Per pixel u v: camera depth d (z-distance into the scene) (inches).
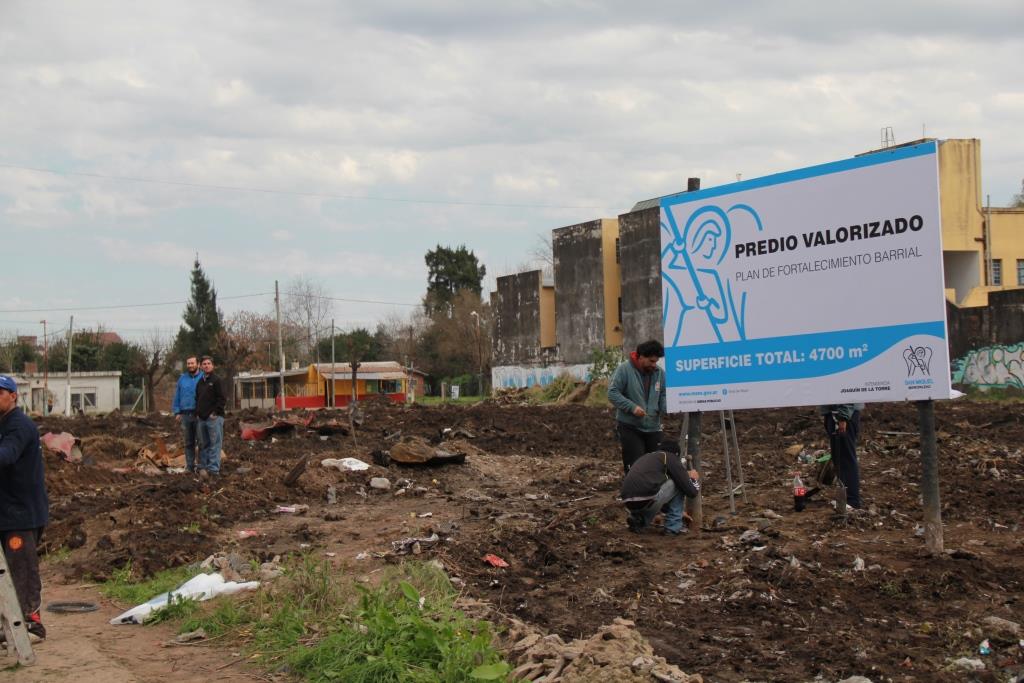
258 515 504.7
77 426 1159.6
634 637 261.9
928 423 357.1
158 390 3137.3
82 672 263.4
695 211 422.9
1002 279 1862.7
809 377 390.0
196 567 385.7
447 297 4106.8
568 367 2377.0
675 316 432.5
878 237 368.5
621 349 2059.5
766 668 256.4
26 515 288.5
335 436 917.2
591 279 2298.2
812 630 286.8
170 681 256.7
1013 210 1873.8
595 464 689.6
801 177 389.1
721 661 262.4
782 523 419.2
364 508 530.0
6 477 286.5
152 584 372.8
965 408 1024.9
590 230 2298.2
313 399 2610.7
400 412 1273.4
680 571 353.4
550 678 234.5
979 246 1843.0
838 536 388.2
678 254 430.3
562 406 1434.5
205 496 533.6
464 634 252.4
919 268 358.3
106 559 404.2
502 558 377.7
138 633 309.0
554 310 2501.2
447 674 235.8
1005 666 252.5
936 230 353.7
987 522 409.4
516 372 2576.3
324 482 593.9
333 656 257.4
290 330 3919.8
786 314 395.2
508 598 327.6
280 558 394.9
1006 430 776.3
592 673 234.5
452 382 3142.2
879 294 368.5
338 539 435.2
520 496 555.8
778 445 729.0
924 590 315.3
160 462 740.7
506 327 2615.7
